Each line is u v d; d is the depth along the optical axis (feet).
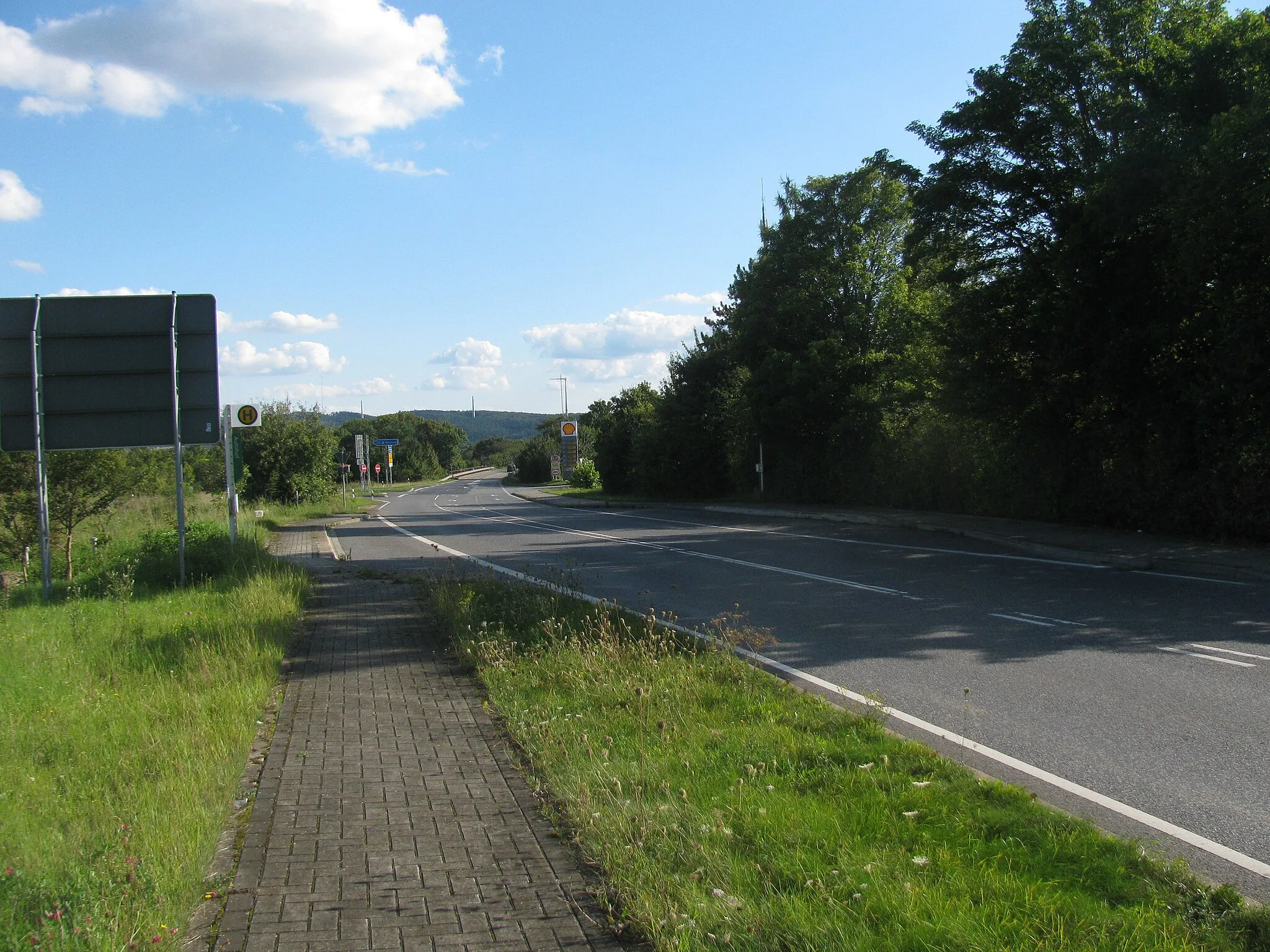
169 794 16.31
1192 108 59.72
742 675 25.53
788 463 120.37
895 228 110.32
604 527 97.09
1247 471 55.11
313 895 13.10
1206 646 30.99
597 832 14.83
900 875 13.08
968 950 11.05
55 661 27.04
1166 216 56.95
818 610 39.83
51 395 46.42
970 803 16.02
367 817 15.99
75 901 12.00
